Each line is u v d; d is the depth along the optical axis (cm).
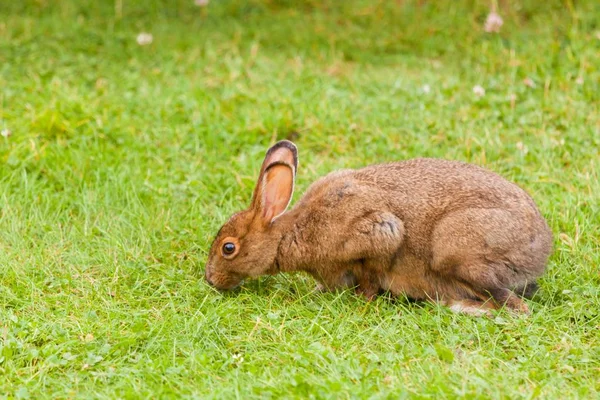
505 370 921
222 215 1291
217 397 848
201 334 1001
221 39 1933
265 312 1067
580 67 1686
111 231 1247
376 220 1085
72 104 1548
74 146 1463
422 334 998
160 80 1738
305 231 1122
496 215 1058
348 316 1051
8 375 918
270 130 1523
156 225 1259
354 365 914
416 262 1098
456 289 1095
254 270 1141
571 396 859
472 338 993
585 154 1426
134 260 1175
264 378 896
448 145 1477
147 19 2030
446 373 897
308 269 1141
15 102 1592
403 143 1486
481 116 1555
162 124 1547
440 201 1088
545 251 1086
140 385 893
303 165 1421
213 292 1132
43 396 882
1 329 1009
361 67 1816
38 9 2042
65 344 967
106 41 1894
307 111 1574
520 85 1652
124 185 1330
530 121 1535
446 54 1850
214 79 1741
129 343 973
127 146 1462
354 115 1576
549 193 1339
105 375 920
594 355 956
